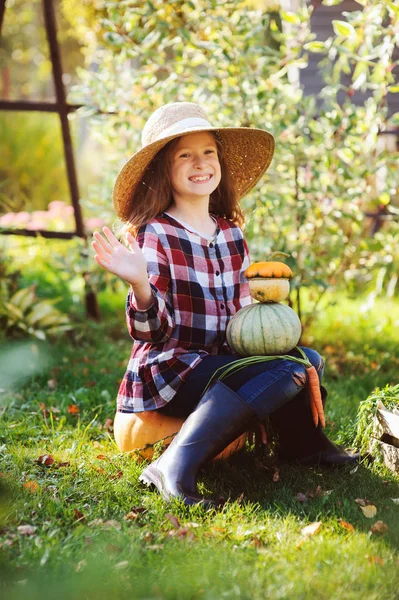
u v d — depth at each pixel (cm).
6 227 604
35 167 1180
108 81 570
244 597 219
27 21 1730
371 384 474
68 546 246
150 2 514
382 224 617
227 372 306
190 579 226
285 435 327
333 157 524
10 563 235
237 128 345
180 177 333
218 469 324
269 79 523
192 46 524
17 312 558
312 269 538
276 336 308
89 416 404
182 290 321
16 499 282
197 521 271
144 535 258
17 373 469
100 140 606
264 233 550
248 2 601
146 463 326
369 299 571
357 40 477
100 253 287
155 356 320
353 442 345
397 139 740
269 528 265
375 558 240
